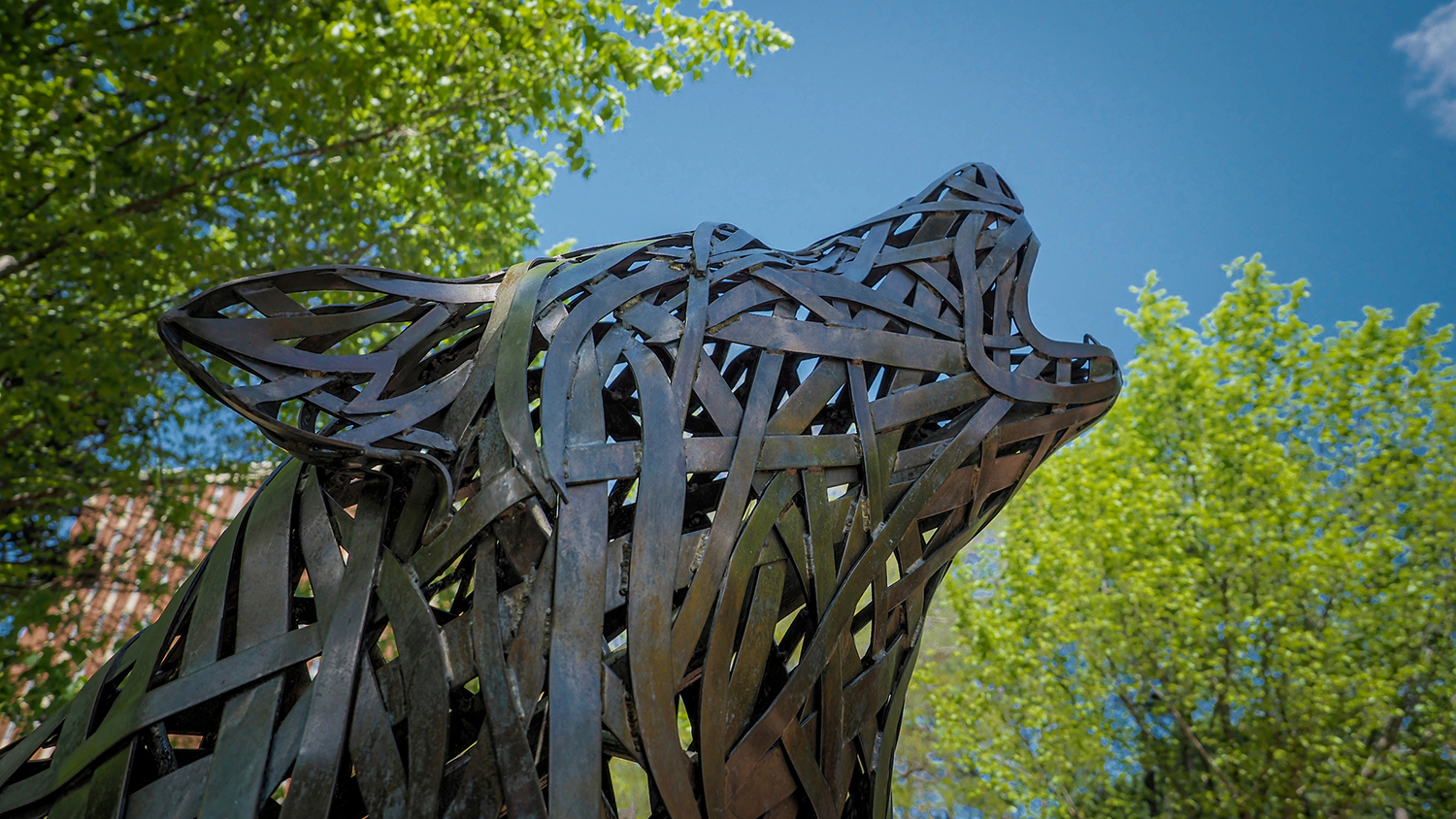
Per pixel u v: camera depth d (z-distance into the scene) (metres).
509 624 0.63
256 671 0.62
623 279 0.81
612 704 0.61
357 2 4.19
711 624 0.68
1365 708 6.89
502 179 5.74
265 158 4.54
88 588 4.59
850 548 0.77
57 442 4.65
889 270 0.96
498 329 0.78
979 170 1.15
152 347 4.49
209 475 4.97
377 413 0.72
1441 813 6.85
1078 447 9.17
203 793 0.58
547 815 0.57
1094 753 7.89
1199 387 8.90
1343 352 8.54
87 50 3.71
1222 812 7.56
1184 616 7.52
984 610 9.09
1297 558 7.40
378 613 0.64
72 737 0.67
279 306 0.74
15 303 3.95
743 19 4.74
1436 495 7.65
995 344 0.93
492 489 0.66
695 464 0.71
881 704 0.81
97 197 4.12
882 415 0.81
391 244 5.41
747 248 0.94
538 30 4.62
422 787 0.57
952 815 9.27
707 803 0.65
